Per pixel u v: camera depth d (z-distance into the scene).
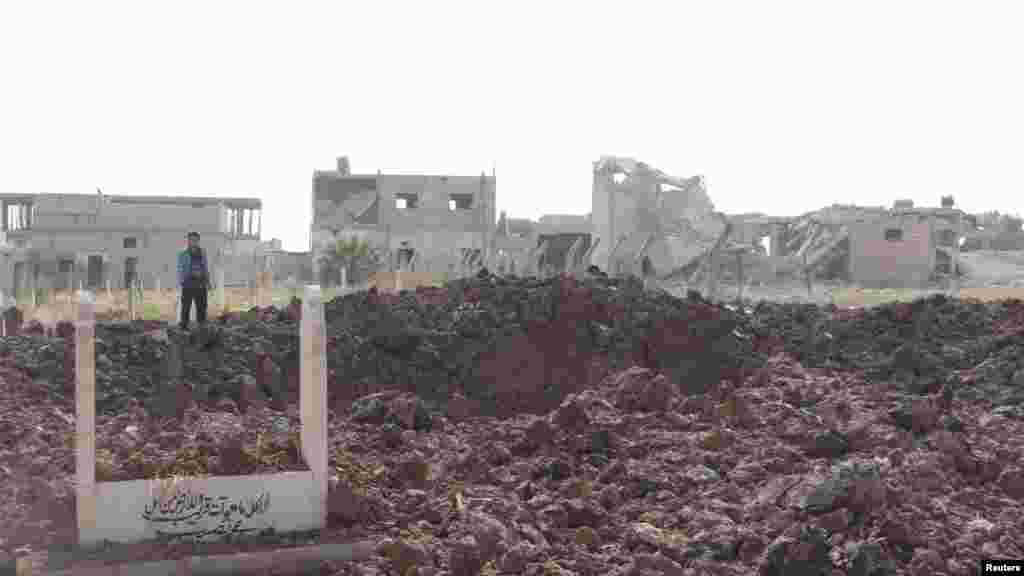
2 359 13.11
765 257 52.22
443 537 7.36
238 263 56.31
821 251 56.47
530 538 7.25
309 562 6.74
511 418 12.79
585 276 18.67
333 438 9.92
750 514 7.83
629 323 14.85
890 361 15.25
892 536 7.21
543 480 8.85
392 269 52.41
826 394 13.05
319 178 57.72
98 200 55.41
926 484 8.85
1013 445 10.67
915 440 10.47
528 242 57.88
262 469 7.23
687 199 44.78
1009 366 14.55
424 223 57.50
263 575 6.58
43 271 53.44
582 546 7.25
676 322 14.89
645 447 9.79
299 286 49.47
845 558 6.82
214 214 55.72
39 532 6.98
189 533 6.85
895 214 60.69
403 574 6.70
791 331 17.23
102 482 6.77
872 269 55.84
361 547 6.87
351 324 14.84
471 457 9.24
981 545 7.42
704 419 11.14
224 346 13.68
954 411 12.75
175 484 6.82
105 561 6.40
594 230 48.75
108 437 9.59
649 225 44.69
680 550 7.14
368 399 11.91
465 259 53.28
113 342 13.54
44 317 23.42
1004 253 61.34
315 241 57.06
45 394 12.21
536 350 14.43
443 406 12.98
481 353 14.15
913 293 44.78
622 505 8.30
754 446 9.97
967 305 18.47
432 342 14.27
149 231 54.88
